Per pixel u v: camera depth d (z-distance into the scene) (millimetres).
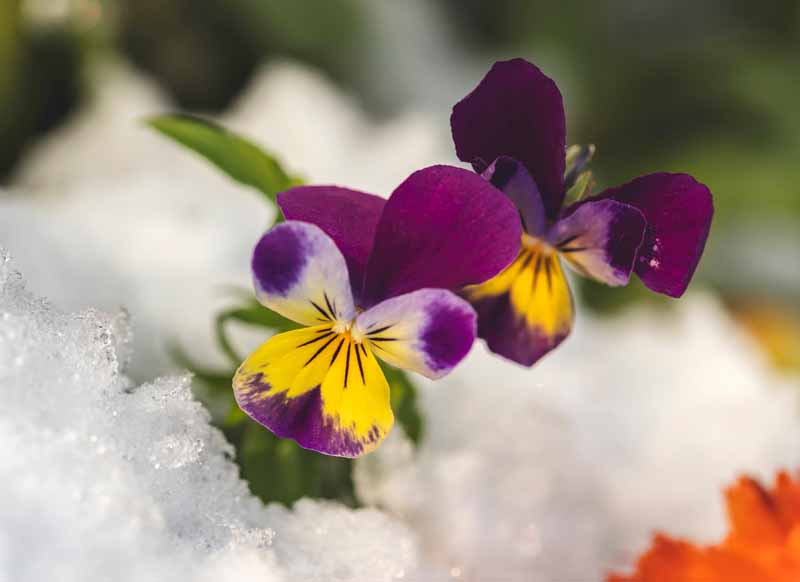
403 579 322
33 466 285
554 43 739
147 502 293
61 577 282
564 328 312
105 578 284
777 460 394
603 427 395
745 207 651
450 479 358
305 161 565
